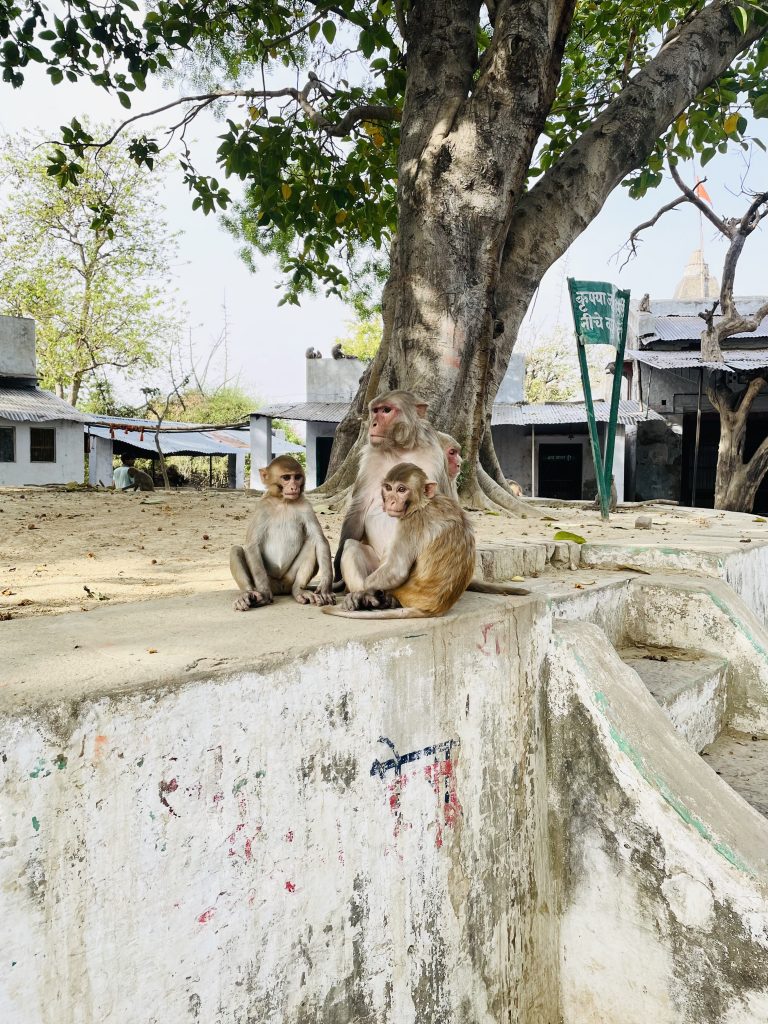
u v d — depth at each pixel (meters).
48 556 4.93
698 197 12.97
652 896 3.21
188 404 36.44
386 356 8.95
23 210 28.98
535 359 35.81
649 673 4.75
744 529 7.79
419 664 2.76
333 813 2.46
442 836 2.90
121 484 18.48
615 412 8.30
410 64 8.21
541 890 3.46
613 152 8.80
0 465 20.81
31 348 22.95
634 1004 3.29
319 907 2.42
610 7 11.16
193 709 2.06
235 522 6.84
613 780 3.32
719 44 9.30
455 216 7.60
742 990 2.96
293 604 3.27
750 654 5.08
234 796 2.17
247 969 2.22
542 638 3.46
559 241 8.79
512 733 3.27
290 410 21.70
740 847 3.02
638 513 9.99
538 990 3.42
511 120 7.61
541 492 21.36
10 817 1.73
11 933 1.73
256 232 13.37
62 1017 1.83
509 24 7.55
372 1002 2.61
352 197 10.63
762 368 17.83
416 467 3.07
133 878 1.95
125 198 29.41
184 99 10.55
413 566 3.01
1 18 8.63
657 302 22.11
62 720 1.80
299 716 2.34
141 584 3.97
